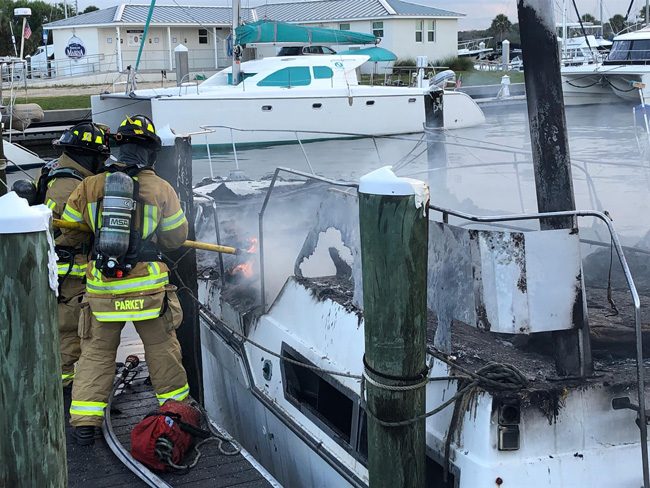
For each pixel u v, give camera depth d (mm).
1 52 51312
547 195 2896
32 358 2533
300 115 17375
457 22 35656
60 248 4430
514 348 3406
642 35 19797
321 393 4059
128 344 6734
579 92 17438
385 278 2803
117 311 4016
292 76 18328
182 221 4082
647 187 6637
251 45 19219
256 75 18328
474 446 2939
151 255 4047
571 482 2900
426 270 2852
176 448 4039
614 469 2943
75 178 4422
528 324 2832
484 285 2869
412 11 34750
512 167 7504
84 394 4199
